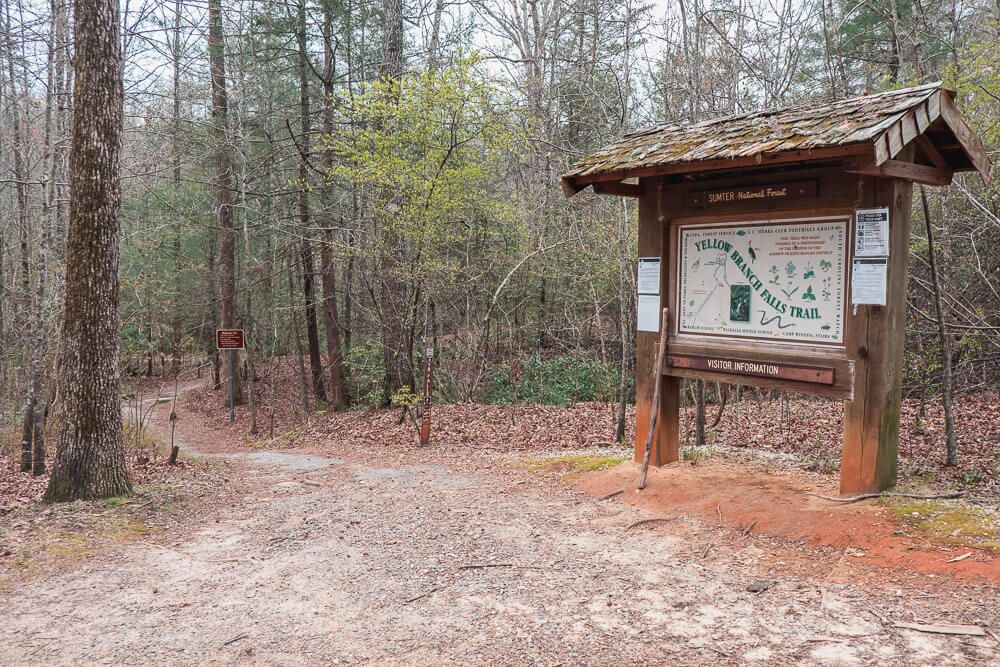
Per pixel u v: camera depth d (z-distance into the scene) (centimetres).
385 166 1309
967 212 958
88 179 774
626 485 736
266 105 2008
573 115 1684
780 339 654
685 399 1484
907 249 595
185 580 548
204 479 986
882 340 584
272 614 477
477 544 605
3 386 1460
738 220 682
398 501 782
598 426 1341
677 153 662
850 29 1377
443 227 1416
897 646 378
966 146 577
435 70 1409
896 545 504
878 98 582
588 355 1783
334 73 1911
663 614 441
